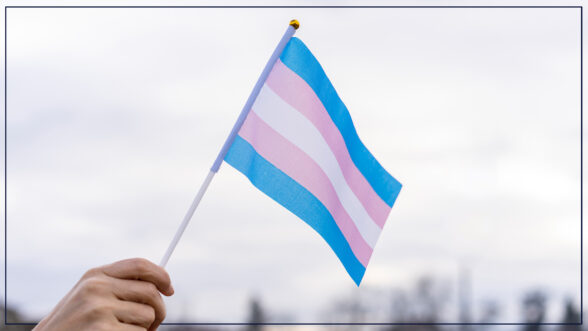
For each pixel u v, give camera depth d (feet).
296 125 7.64
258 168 7.39
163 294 5.09
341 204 7.98
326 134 7.82
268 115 7.54
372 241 8.16
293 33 7.67
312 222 7.61
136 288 4.87
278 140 7.54
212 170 6.81
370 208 8.14
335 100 7.93
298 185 7.58
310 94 7.77
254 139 7.37
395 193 8.21
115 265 4.98
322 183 7.73
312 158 7.69
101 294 4.77
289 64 7.73
